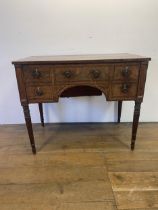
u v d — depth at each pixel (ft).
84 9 5.42
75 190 3.82
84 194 3.72
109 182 4.00
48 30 5.60
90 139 5.71
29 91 4.36
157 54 5.80
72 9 5.42
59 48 5.77
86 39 5.69
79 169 4.42
